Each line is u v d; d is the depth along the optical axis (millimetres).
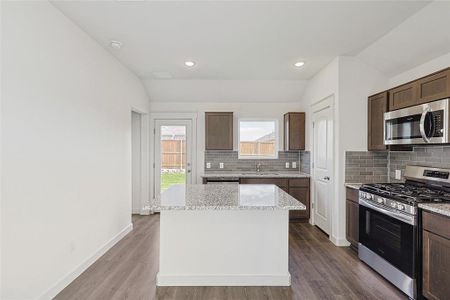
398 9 2348
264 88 4973
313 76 4469
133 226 4371
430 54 2783
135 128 5160
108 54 3377
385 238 2557
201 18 2523
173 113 5297
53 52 2303
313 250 3348
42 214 2166
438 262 1973
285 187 4676
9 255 1850
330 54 3439
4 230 1811
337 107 3510
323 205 4090
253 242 2520
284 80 4734
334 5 2291
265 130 5402
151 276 2676
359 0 2207
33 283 2068
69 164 2539
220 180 4719
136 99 4477
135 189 5188
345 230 3486
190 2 2250
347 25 2656
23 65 1968
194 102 5312
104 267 2873
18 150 1924
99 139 3143
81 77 2750
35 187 2090
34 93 2080
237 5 2295
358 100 3486
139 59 3668
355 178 3490
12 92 1872
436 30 2465
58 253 2369
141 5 2295
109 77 3414
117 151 3660
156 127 5316
